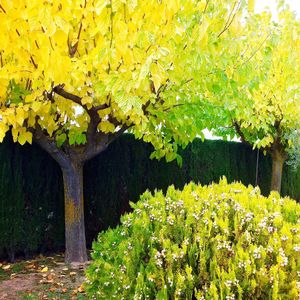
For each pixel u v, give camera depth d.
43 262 7.06
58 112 6.57
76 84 5.09
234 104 6.54
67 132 6.93
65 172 6.98
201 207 2.99
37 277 6.18
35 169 7.45
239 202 3.00
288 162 12.80
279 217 2.85
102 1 2.98
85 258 7.05
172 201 3.17
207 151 10.61
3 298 5.27
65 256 7.05
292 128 11.66
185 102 6.41
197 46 4.54
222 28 4.95
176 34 4.38
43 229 7.55
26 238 7.33
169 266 2.64
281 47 8.17
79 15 4.11
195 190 3.38
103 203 8.33
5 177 7.09
